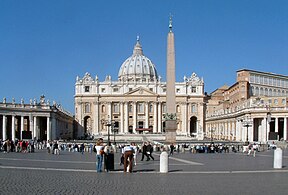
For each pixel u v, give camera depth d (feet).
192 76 476.95
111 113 468.34
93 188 48.37
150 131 458.91
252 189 48.29
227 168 78.84
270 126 325.62
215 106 552.00
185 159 114.01
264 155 144.66
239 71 429.79
